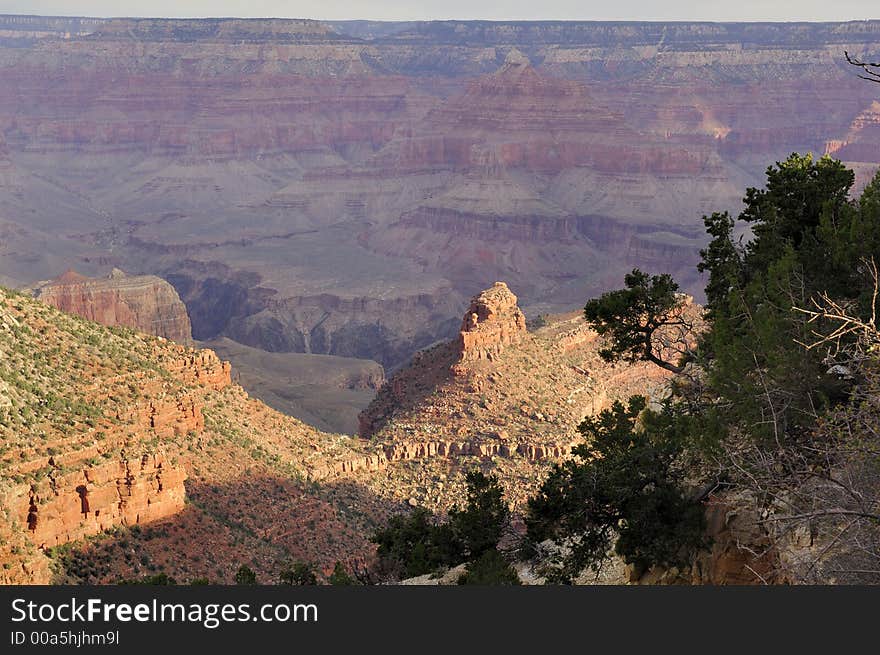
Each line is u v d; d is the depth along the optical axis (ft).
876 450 75.87
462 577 127.85
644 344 137.18
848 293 109.40
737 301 110.42
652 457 107.04
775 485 85.97
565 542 126.41
